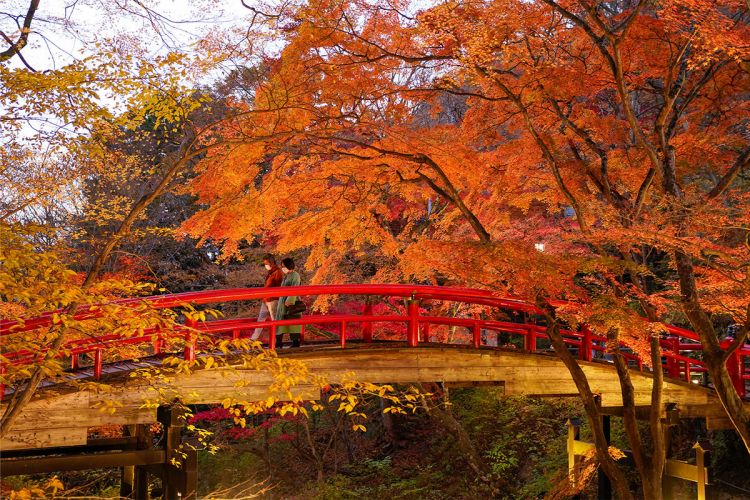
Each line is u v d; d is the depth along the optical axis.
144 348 12.03
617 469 11.06
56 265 5.55
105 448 11.62
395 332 16.08
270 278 12.06
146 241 20.72
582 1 9.76
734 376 13.34
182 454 9.20
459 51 10.38
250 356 6.70
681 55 10.54
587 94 12.05
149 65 6.31
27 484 12.35
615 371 12.73
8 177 6.79
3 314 6.52
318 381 7.08
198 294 9.35
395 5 10.27
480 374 11.72
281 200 12.23
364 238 13.41
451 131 12.48
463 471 19.42
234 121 10.43
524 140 12.36
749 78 11.66
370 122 11.16
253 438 23.19
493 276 10.45
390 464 21.12
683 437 17.89
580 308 10.38
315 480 20.78
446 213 15.38
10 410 5.38
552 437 19.19
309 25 9.73
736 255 9.78
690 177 17.00
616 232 9.59
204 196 11.32
